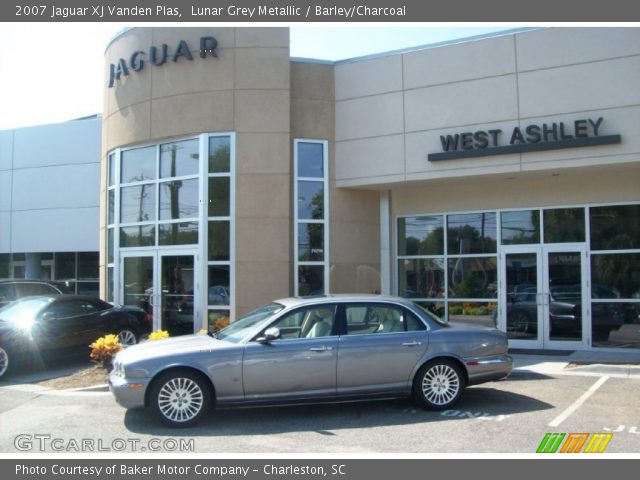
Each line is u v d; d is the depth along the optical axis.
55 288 15.84
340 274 14.54
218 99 14.21
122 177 15.66
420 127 13.83
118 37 15.74
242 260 13.86
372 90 14.40
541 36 12.79
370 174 14.28
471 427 7.33
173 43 14.66
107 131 16.27
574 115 12.40
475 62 13.39
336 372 7.80
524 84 12.88
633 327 12.73
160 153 14.94
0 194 24.89
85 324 12.37
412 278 14.95
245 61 14.21
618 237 12.98
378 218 15.22
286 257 13.88
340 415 8.05
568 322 13.27
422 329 8.23
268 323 7.88
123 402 7.41
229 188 14.05
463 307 14.35
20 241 24.47
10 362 10.98
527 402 8.57
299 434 7.14
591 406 8.27
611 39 12.21
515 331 13.75
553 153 12.47
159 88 14.77
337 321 8.04
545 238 13.63
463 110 13.42
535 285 13.65
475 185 14.38
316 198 14.52
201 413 7.51
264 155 14.03
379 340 7.99
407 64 14.07
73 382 10.48
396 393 8.02
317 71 14.74
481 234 14.28
